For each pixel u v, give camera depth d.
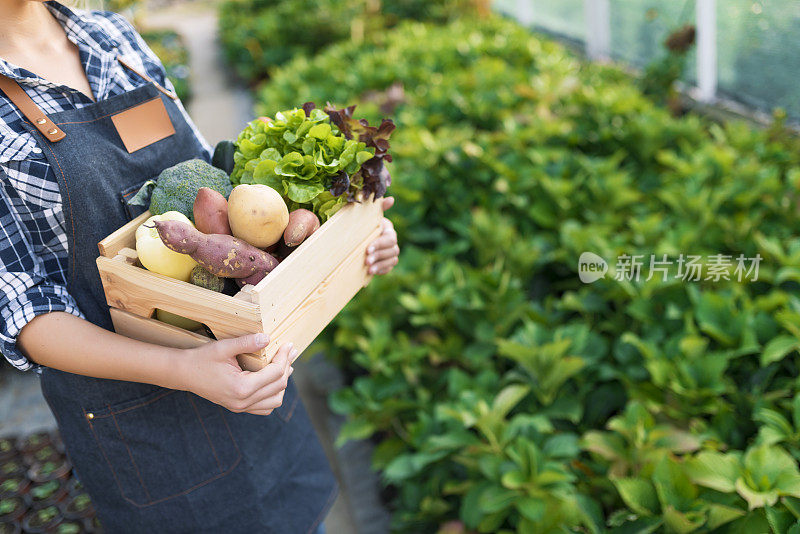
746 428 2.06
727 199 3.13
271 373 1.19
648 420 1.99
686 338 2.13
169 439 1.47
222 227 1.23
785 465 1.66
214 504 1.56
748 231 2.89
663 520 1.68
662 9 5.89
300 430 1.80
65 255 1.32
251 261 1.19
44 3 1.38
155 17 16.80
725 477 1.67
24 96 1.24
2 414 3.28
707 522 1.66
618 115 4.20
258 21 9.80
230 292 1.25
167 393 1.44
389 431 2.78
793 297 2.15
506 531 2.03
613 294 2.61
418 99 4.70
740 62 4.96
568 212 3.38
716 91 5.37
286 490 1.71
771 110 4.78
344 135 1.47
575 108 4.36
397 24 9.66
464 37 6.42
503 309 2.66
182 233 1.12
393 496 2.71
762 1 4.54
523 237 3.52
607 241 2.96
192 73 10.38
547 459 2.01
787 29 4.39
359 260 1.54
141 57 1.54
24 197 1.23
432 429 2.34
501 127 4.32
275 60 8.98
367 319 2.76
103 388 1.38
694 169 3.36
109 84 1.44
